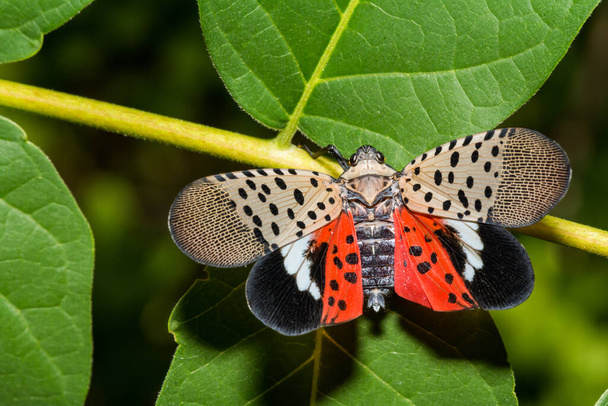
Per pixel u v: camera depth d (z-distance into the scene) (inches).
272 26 7.9
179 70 16.5
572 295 13.3
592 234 7.9
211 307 7.9
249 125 16.5
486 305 7.7
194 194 7.7
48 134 17.1
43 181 7.4
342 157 8.1
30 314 7.4
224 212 7.7
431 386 7.8
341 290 7.8
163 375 15.8
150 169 17.9
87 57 16.3
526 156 7.6
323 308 7.8
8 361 7.3
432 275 7.8
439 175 7.8
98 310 15.9
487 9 7.7
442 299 7.8
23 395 7.3
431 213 7.8
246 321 7.9
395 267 7.9
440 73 7.8
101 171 17.7
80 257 7.4
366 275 7.9
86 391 7.4
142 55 16.5
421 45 7.8
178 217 7.7
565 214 14.9
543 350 13.1
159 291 16.2
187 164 17.9
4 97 7.9
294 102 8.0
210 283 7.9
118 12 16.1
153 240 17.1
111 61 16.4
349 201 7.9
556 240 7.9
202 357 7.8
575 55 14.1
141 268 16.5
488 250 7.8
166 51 16.4
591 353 13.0
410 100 7.9
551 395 13.1
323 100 7.9
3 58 7.7
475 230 7.8
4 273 7.4
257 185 7.8
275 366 7.8
